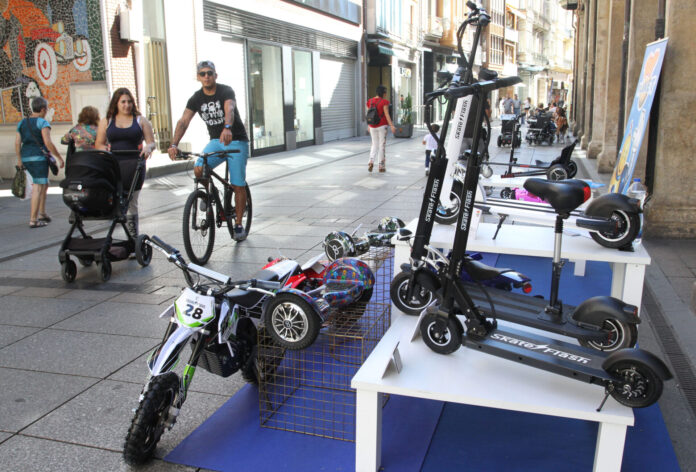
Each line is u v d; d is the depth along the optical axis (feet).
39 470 9.16
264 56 61.05
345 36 82.48
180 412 10.91
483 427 10.27
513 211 14.56
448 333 9.47
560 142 75.00
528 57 200.44
